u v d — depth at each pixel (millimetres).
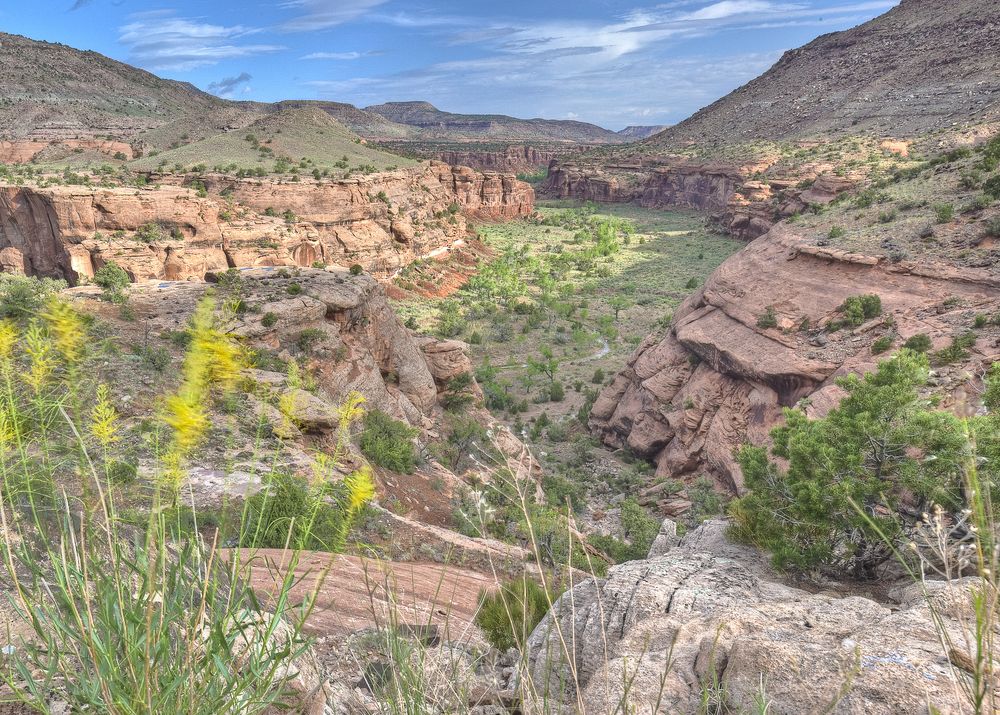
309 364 39844
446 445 45031
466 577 10797
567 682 5027
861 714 3082
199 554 1817
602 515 45594
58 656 1681
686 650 4496
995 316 45781
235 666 1792
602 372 86062
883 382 11211
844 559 9719
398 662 2213
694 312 69125
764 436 52906
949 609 3947
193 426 1571
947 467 8195
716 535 11523
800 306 58844
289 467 15844
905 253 56938
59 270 99750
